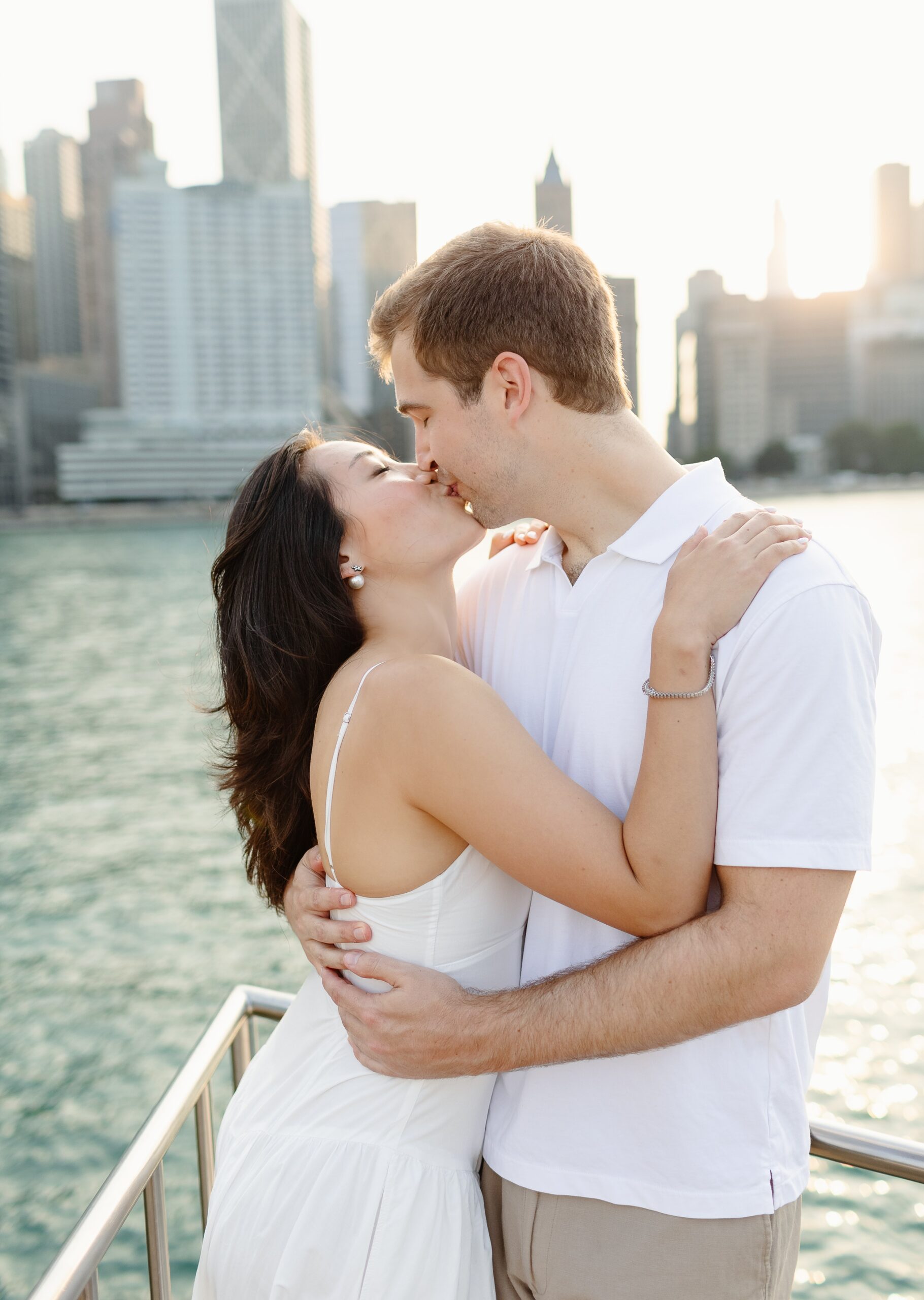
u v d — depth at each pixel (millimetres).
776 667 1332
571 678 1594
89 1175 7789
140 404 139125
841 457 157875
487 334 1555
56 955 12156
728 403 176500
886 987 9734
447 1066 1473
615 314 1626
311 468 1712
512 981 1655
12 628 44656
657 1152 1432
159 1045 9859
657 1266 1432
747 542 1391
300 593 1678
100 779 20656
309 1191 1523
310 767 1706
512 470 1621
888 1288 4531
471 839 1475
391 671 1532
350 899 1585
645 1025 1349
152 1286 1578
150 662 35438
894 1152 1503
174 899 13891
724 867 1361
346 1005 1547
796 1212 1505
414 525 1677
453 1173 1549
